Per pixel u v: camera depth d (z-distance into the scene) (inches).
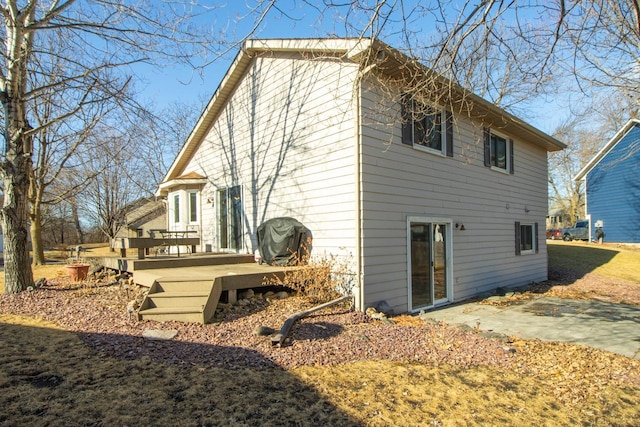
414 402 144.4
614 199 916.6
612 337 241.6
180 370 158.2
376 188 283.9
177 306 236.8
